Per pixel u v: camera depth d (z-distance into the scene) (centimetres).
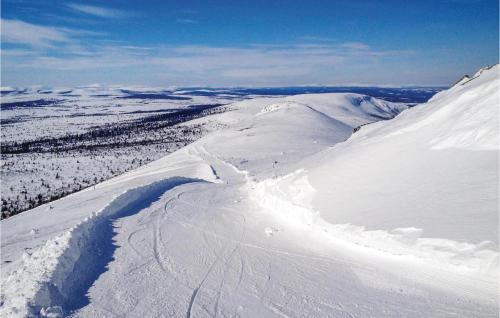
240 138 7538
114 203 1730
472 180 1066
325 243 1141
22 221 2284
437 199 1059
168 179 2761
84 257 1047
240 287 902
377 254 988
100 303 817
